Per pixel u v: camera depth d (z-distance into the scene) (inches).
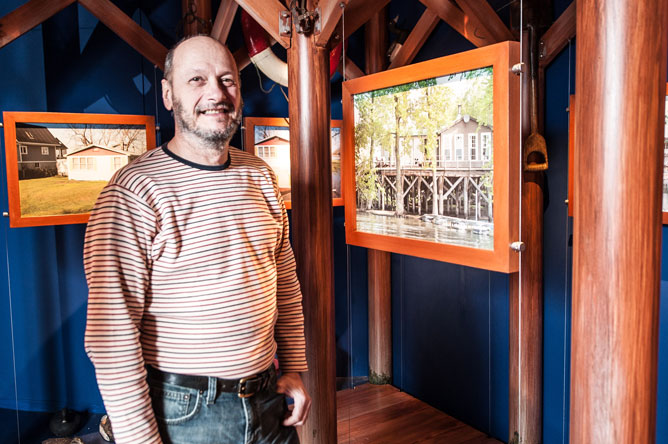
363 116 78.3
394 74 71.5
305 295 77.3
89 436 110.2
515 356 82.7
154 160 45.1
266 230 47.9
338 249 125.0
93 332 39.6
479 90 61.0
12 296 114.7
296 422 52.0
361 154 79.5
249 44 105.4
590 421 42.9
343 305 124.3
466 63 61.7
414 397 102.3
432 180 67.9
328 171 75.8
